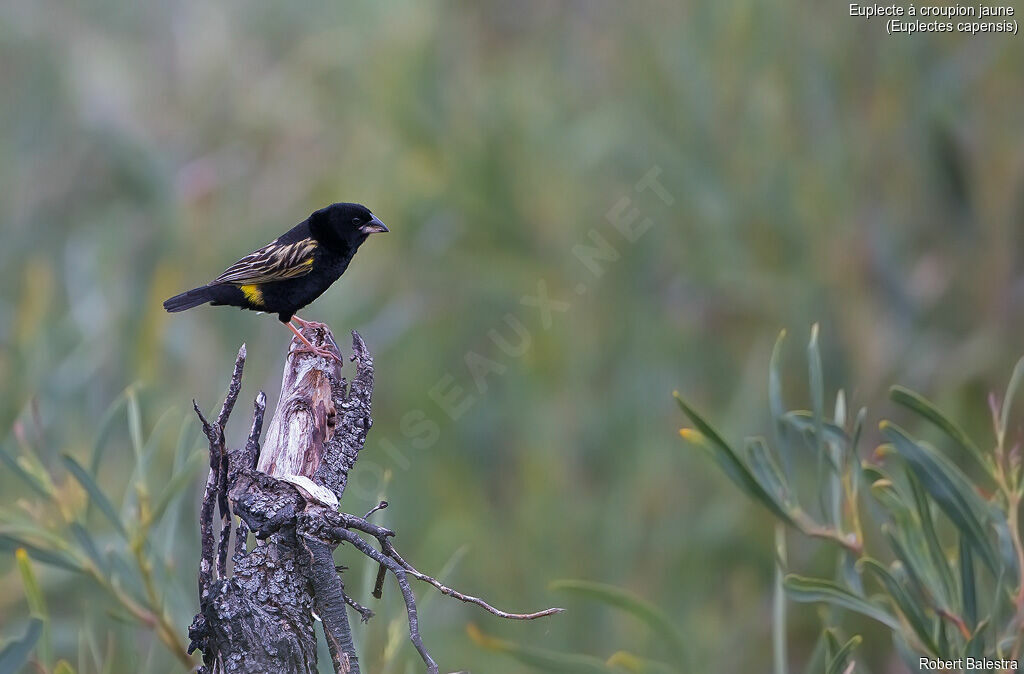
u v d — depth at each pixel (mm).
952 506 4844
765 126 10477
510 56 12516
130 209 13695
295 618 4195
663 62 10898
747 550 9906
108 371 10539
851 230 10188
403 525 10383
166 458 8742
